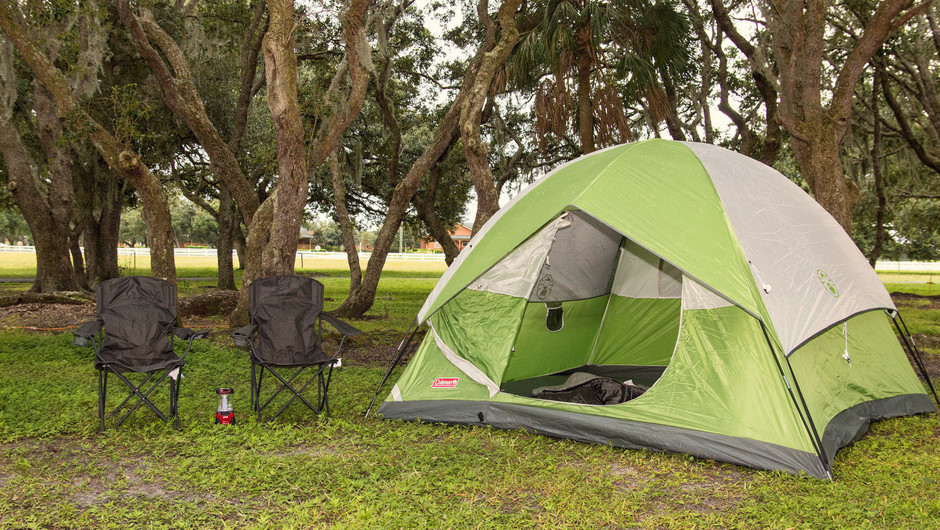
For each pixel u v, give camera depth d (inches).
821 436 175.8
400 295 770.8
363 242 3272.6
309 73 640.4
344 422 207.9
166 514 135.9
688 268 187.2
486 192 380.8
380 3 495.5
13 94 505.0
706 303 193.6
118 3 378.0
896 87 757.3
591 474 166.2
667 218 198.7
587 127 453.1
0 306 531.2
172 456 176.4
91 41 455.8
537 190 237.5
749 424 176.2
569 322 274.1
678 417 185.3
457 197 830.5
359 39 362.3
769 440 172.1
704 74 581.6
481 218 381.1
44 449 179.8
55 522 132.4
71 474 159.9
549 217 209.2
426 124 778.2
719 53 569.9
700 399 185.3
